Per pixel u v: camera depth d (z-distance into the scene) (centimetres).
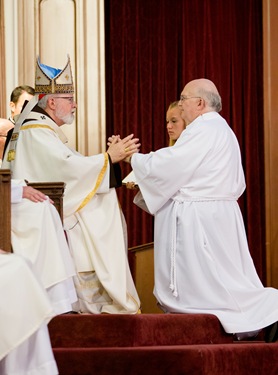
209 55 1564
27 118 1121
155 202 1056
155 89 1564
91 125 1445
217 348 879
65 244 973
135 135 1551
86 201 1073
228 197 1064
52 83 1130
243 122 1564
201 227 1038
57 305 917
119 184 1098
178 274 1033
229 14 1566
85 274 1068
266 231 1516
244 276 1044
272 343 943
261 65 1564
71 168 1073
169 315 948
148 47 1564
